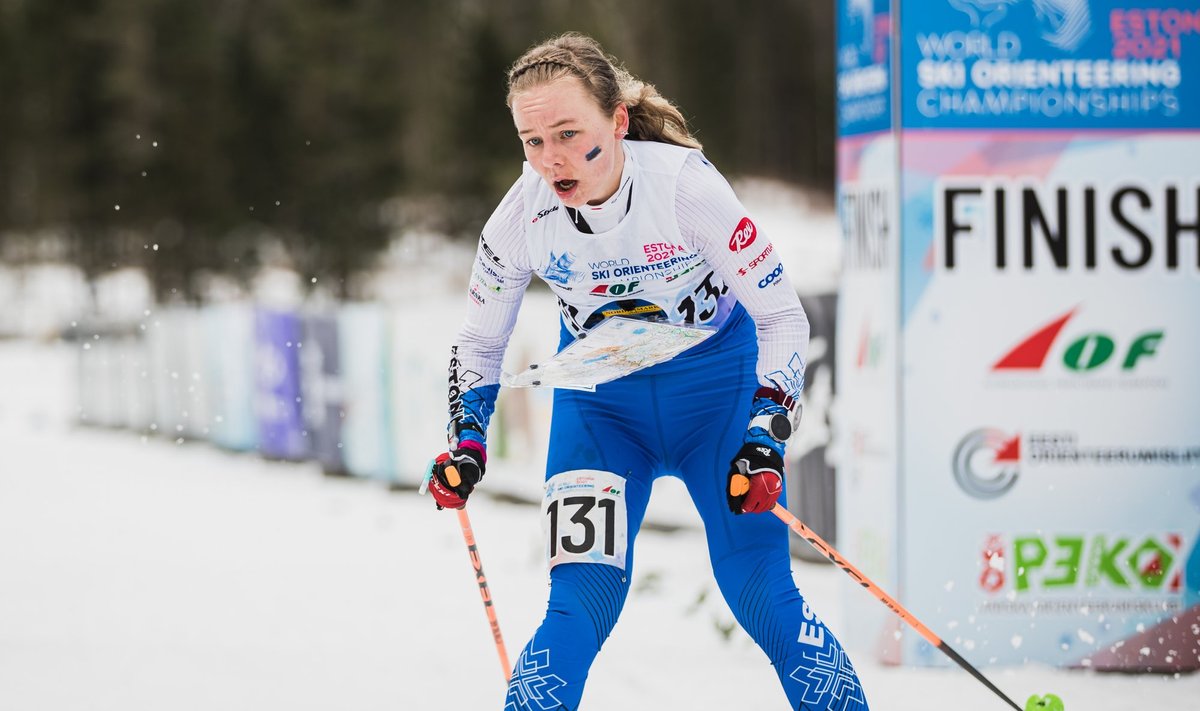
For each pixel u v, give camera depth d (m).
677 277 8.16
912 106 12.40
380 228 121.19
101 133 119.62
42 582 17.81
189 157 118.44
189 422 37.34
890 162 12.53
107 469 32.03
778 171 175.00
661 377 8.56
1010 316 12.51
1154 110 12.41
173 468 32.09
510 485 24.66
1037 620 12.64
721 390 8.58
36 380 63.53
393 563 19.19
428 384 26.22
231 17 135.88
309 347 30.73
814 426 18.55
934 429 12.57
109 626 15.02
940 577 12.62
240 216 118.25
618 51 140.88
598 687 12.18
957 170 12.45
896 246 12.49
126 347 40.69
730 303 8.59
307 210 119.00
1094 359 12.53
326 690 12.18
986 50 12.41
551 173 7.61
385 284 120.25
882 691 11.80
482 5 137.88
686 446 8.63
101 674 12.75
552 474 8.52
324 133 120.75
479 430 8.67
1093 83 12.41
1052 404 12.56
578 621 7.98
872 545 13.12
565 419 8.67
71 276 123.19
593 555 8.16
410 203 132.25
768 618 8.12
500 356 8.88
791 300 8.16
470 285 8.66
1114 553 12.59
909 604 12.66
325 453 30.22
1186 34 12.40
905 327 12.53
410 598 16.58
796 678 8.05
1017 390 12.56
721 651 13.55
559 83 7.43
